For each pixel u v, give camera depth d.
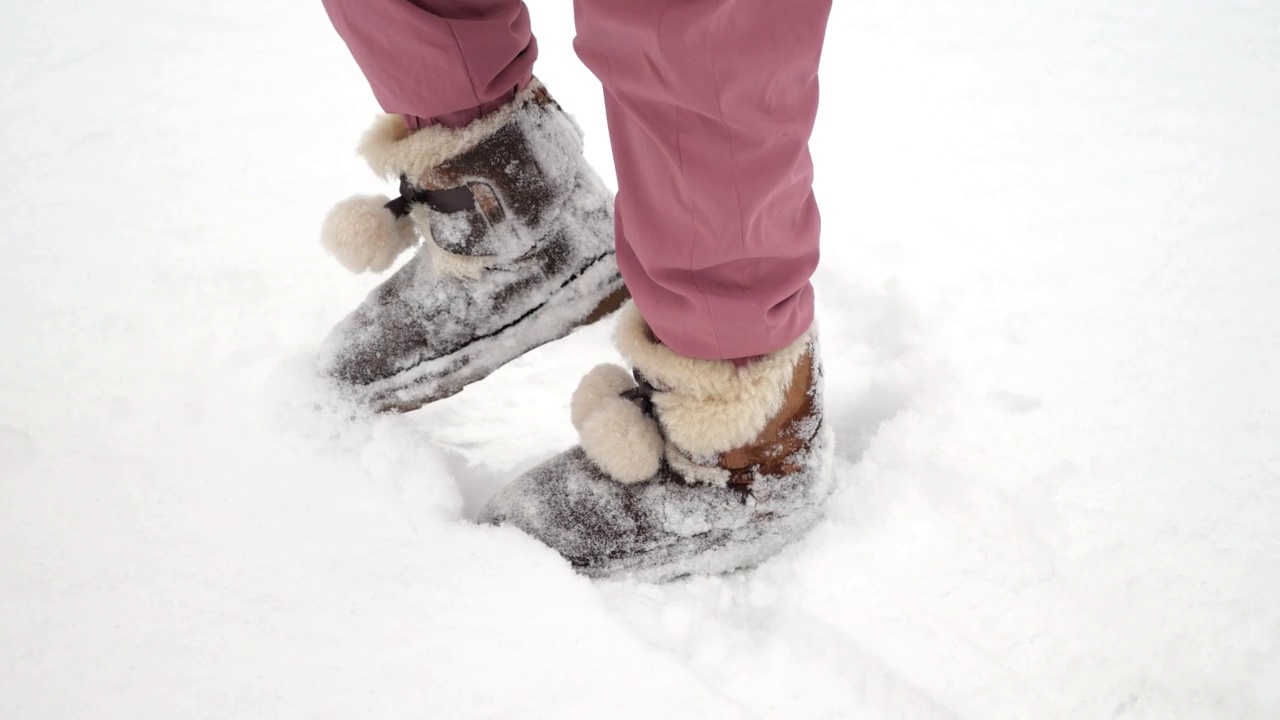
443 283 1.24
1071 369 1.49
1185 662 1.07
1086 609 1.12
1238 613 1.11
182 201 1.88
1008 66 2.50
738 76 0.76
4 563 1.12
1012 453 1.33
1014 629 1.10
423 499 1.22
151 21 2.69
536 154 1.19
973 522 1.22
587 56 0.83
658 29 0.73
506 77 1.12
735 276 0.91
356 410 1.31
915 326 1.58
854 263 1.74
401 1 0.99
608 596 1.14
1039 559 1.17
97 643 1.04
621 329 1.08
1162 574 1.16
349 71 2.45
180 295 1.60
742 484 1.13
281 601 1.09
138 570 1.12
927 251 1.79
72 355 1.46
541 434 1.43
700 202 0.85
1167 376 1.47
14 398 1.37
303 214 1.85
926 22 2.75
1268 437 1.36
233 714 0.98
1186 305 1.63
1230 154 2.08
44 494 1.21
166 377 1.42
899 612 1.12
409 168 1.15
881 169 2.07
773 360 1.03
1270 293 1.66
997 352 1.53
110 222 1.80
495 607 1.09
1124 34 2.65
